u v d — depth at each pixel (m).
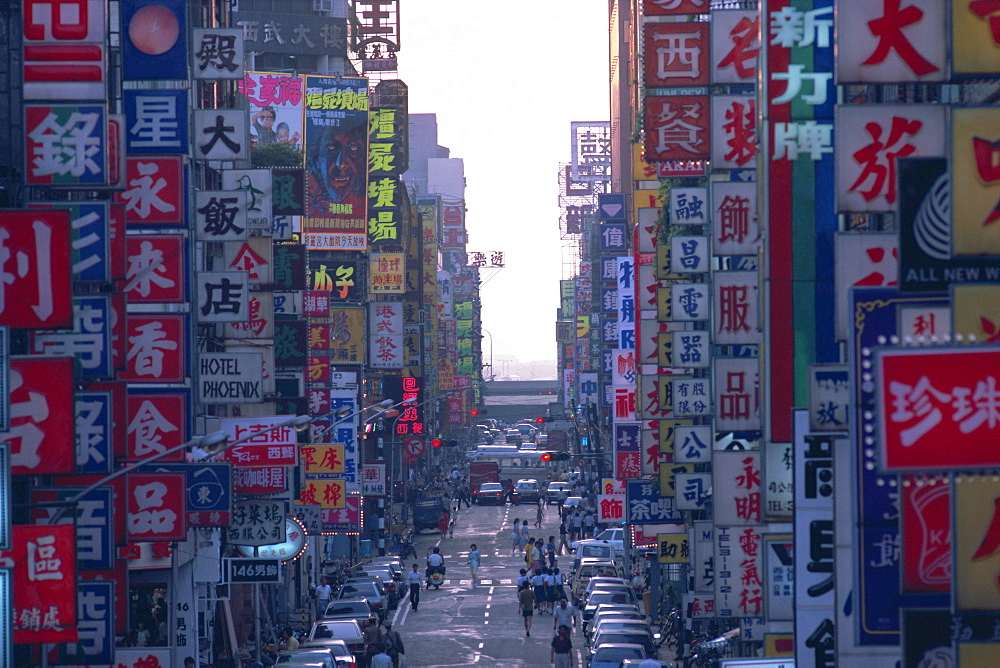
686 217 81.06
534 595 119.31
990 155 27.14
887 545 31.67
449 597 134.50
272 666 76.81
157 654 56.97
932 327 27.64
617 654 79.75
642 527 108.94
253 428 74.75
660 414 92.06
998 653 26.06
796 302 43.44
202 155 69.25
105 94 45.84
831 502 40.00
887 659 31.52
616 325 177.75
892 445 23.06
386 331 159.50
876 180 34.28
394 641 84.00
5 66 46.62
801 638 39.75
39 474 39.22
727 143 63.03
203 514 61.84
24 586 37.69
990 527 24.91
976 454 22.94
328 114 165.50
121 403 53.28
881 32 33.31
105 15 45.81
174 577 70.00
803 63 43.00
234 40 71.81
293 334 99.62
